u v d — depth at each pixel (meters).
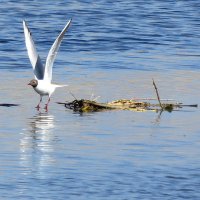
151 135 20.11
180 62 29.91
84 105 22.92
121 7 42.47
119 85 25.89
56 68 28.33
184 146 19.17
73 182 16.56
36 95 24.47
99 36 34.88
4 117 21.73
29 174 16.98
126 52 31.86
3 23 37.09
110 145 19.14
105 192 16.05
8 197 15.73
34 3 42.91
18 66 28.62
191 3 44.88
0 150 18.56
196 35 35.97
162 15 40.66
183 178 16.88
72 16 39.41
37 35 34.81
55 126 20.88
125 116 22.12
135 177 16.89
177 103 23.58
